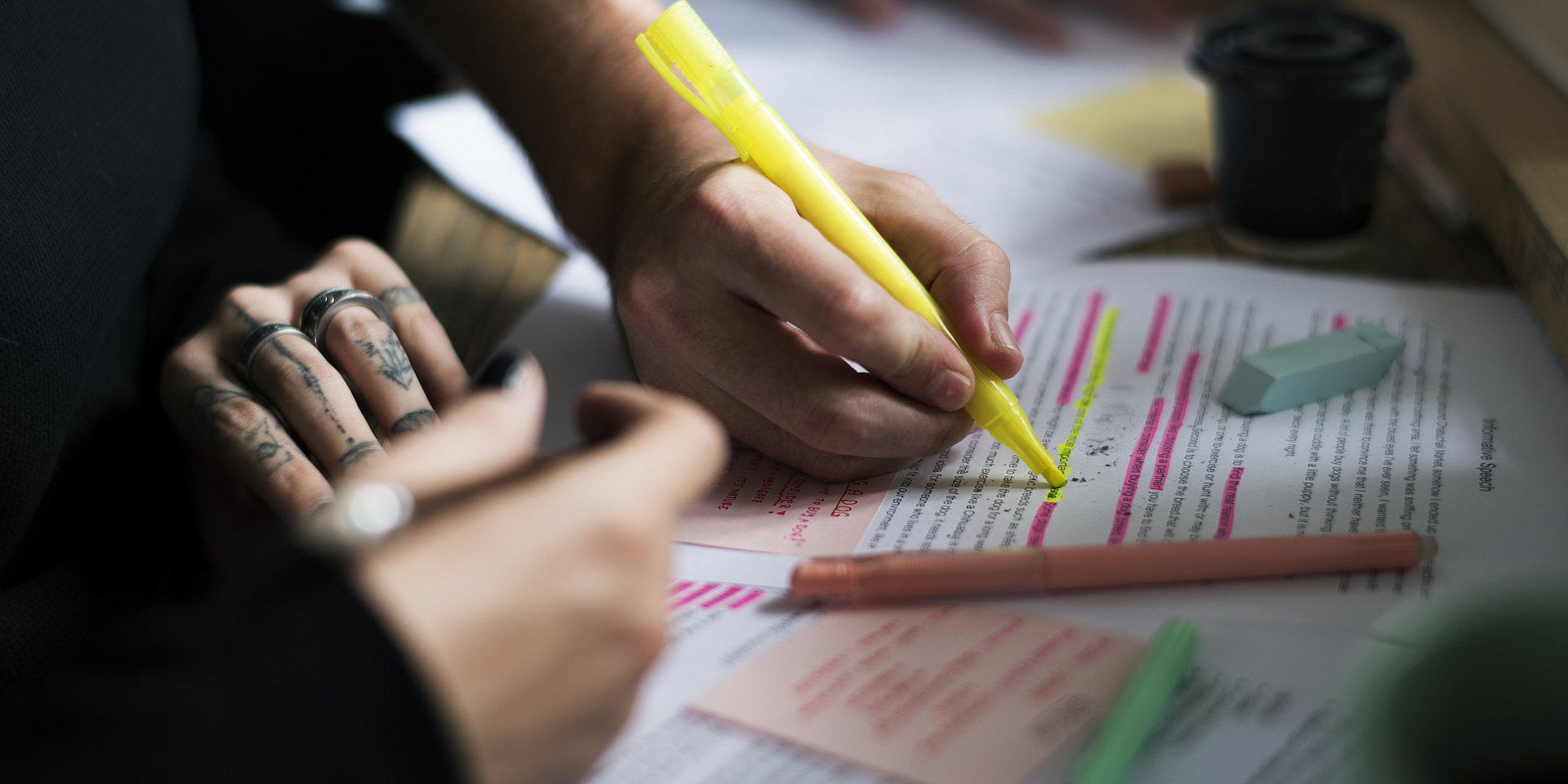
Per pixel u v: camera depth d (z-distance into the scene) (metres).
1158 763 0.35
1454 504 0.46
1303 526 0.46
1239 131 0.70
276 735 0.26
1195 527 0.46
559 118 0.67
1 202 0.47
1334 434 0.52
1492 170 0.67
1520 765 0.28
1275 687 0.37
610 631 0.30
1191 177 0.77
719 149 0.56
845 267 0.46
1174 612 0.41
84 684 0.28
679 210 0.50
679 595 0.45
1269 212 0.71
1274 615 0.41
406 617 0.27
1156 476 0.50
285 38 0.90
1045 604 0.42
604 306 0.68
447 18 0.75
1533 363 0.56
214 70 0.88
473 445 0.33
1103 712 0.37
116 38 0.57
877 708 0.38
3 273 0.46
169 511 0.54
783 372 0.49
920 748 0.36
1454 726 0.28
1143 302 0.66
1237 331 0.62
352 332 0.50
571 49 0.68
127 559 0.49
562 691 0.30
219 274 0.65
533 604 0.28
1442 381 0.56
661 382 0.55
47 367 0.47
